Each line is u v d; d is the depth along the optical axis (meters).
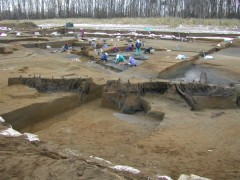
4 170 5.11
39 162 5.35
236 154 7.63
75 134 9.48
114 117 11.13
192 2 58.88
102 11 67.69
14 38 29.12
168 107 11.23
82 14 70.62
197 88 12.33
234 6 56.50
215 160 7.34
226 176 6.62
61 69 16.56
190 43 30.17
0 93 11.54
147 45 27.81
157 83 12.89
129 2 67.81
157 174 6.43
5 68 16.33
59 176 4.87
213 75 17.17
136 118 11.08
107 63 19.73
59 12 71.75
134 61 18.84
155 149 7.95
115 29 42.53
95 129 9.92
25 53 21.95
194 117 10.29
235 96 11.74
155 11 63.88
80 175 4.88
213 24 47.56
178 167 7.02
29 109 10.25
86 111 11.78
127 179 5.32
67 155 6.20
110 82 12.71
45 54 23.19
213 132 9.00
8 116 9.53
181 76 17.22
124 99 12.00
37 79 12.91
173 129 9.25
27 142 6.76
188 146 8.09
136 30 40.03
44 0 75.06
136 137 9.20
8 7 73.06
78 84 12.91
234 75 16.91
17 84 12.80
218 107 11.46
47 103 10.89
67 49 26.25
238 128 9.29
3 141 6.61
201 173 6.75
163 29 43.25
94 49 25.19
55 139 9.06
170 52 23.59
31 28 44.72
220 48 27.17
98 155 7.79
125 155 7.75
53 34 37.66
